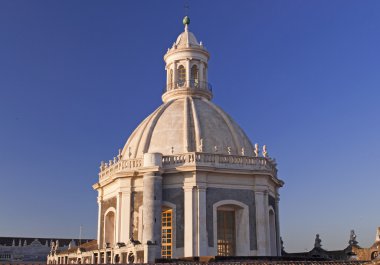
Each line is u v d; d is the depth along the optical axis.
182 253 40.69
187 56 54.50
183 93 52.59
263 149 48.12
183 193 42.09
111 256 39.41
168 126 47.38
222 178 43.09
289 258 34.50
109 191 47.75
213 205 42.06
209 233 41.25
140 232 42.00
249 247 42.19
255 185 43.84
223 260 32.31
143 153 45.59
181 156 42.75
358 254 44.75
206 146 45.66
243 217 42.97
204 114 48.75
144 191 41.06
